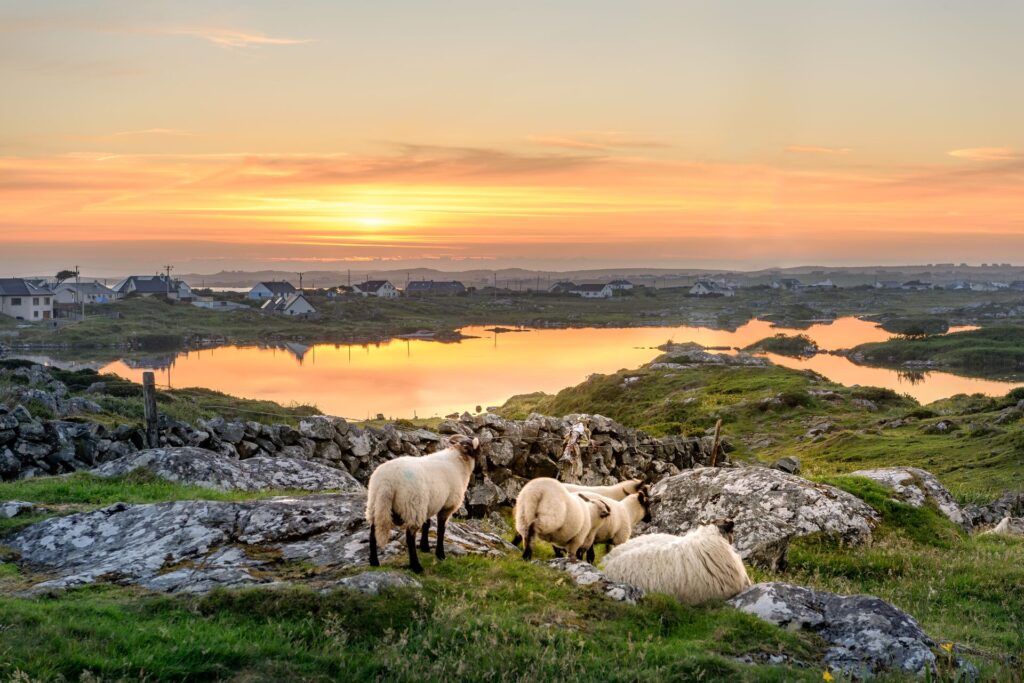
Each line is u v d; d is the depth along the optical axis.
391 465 9.55
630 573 10.57
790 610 9.48
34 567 10.25
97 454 17.36
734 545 14.67
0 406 16.86
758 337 199.88
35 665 6.71
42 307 173.38
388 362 125.50
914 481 18.22
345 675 7.26
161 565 9.77
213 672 7.05
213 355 134.75
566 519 11.89
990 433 49.06
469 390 92.06
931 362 143.50
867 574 14.06
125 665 6.90
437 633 8.09
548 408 78.19
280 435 18.98
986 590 12.93
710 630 9.10
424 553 10.32
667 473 25.28
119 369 108.56
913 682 8.10
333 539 10.54
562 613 8.99
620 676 7.74
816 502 15.73
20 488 13.94
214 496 14.02
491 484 19.80
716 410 69.94
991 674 8.66
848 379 120.31
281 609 8.19
